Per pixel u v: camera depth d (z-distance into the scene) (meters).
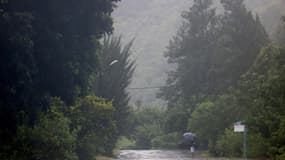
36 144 35.59
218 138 70.06
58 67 37.16
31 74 33.50
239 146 58.53
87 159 49.34
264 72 63.25
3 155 32.59
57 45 35.94
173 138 120.06
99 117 50.59
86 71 42.91
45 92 37.25
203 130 76.56
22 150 34.47
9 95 32.66
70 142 39.72
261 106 52.78
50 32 34.94
